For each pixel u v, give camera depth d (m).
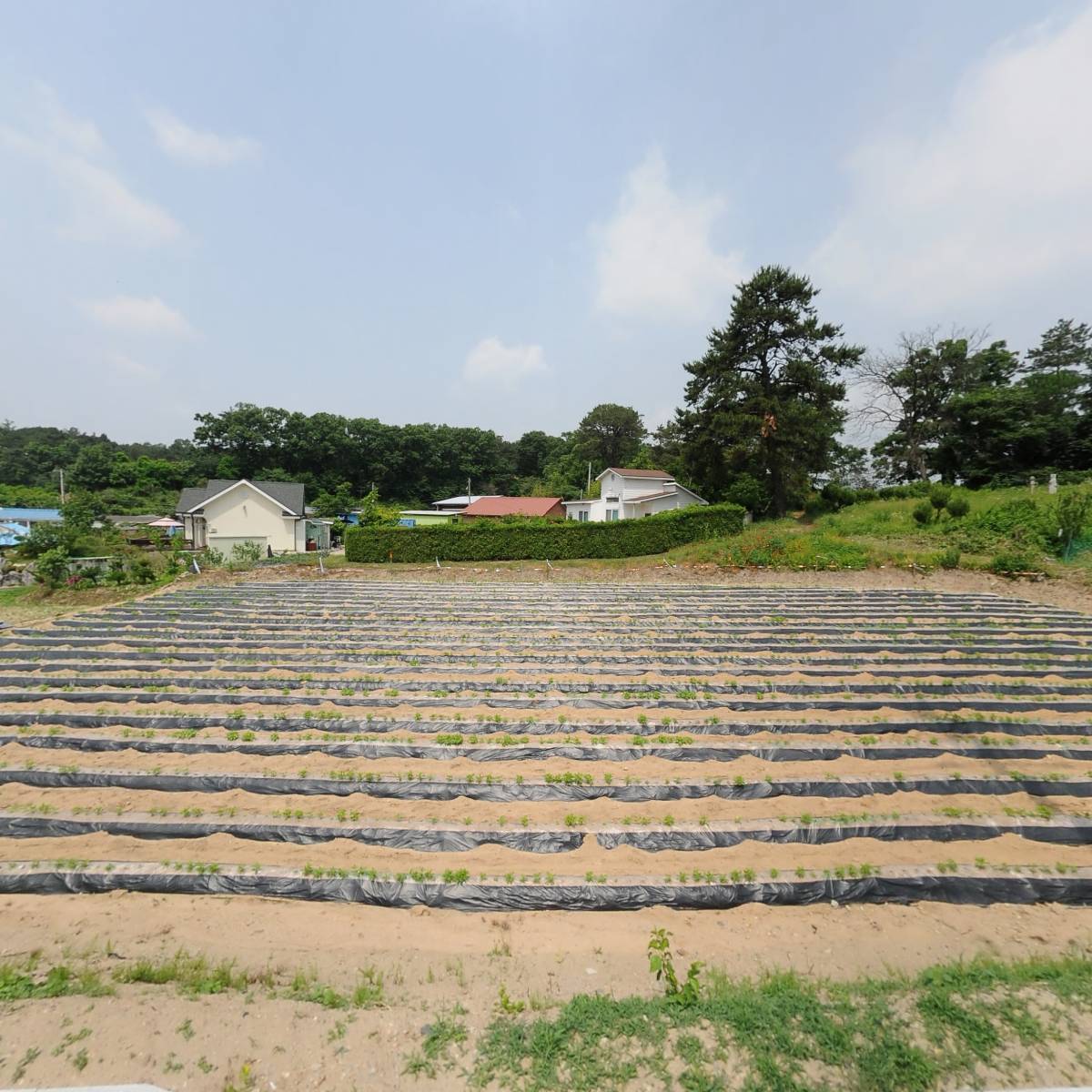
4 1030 2.86
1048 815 5.14
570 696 7.93
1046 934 3.86
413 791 5.63
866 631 11.39
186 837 4.88
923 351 34.84
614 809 5.33
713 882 4.26
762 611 13.29
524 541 23.75
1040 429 29.88
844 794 5.62
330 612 13.22
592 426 55.94
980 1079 2.63
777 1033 2.87
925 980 3.29
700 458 30.94
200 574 20.08
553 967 3.54
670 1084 2.61
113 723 7.09
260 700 7.82
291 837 4.88
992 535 19.78
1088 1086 2.60
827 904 4.15
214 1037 2.85
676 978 3.29
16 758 6.23
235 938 3.78
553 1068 2.70
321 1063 2.72
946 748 6.45
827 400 28.98
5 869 4.27
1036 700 7.93
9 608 15.25
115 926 3.87
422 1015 3.06
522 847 4.79
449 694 8.01
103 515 35.12
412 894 4.18
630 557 23.77
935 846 4.80
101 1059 2.70
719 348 30.55
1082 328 35.84
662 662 9.50
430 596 15.34
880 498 32.94
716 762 6.28
